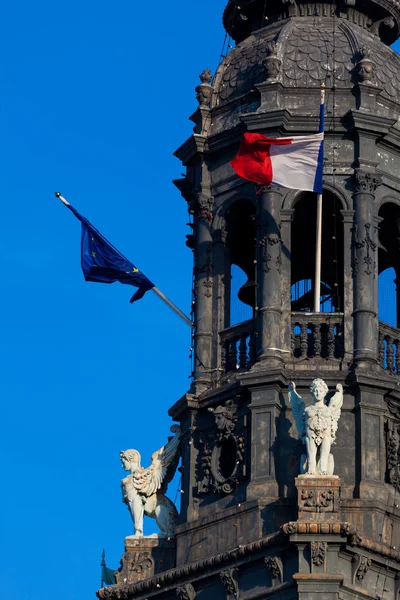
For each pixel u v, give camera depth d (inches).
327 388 4845.0
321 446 4761.3
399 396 4933.6
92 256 5196.9
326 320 4995.1
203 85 5280.5
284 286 5024.6
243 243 5280.5
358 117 5093.5
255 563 4763.8
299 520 4675.2
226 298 5137.8
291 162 5019.7
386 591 4768.7
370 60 5157.5
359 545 4709.6
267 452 4862.2
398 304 5246.1
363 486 4822.8
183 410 5059.1
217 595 4827.8
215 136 5211.6
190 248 5285.4
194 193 5246.1
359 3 5344.5
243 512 4840.1
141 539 5017.2
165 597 4931.1
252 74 5231.3
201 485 4980.3
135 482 5064.0
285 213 5073.8
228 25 5472.4
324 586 4633.4
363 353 4945.9
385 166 5137.8
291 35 5251.0
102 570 5113.2
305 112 5123.0
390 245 5251.0
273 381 4894.2
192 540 4933.6
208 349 5098.4
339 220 5142.7
